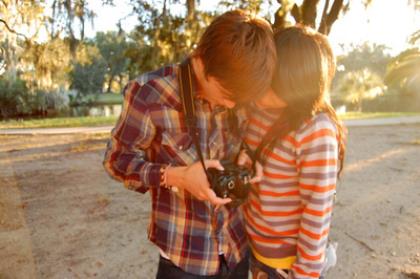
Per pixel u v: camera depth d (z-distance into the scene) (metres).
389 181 6.09
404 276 3.19
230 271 1.56
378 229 4.14
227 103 1.28
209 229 1.47
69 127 14.88
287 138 1.40
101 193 5.49
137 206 4.98
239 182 1.33
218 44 1.15
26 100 29.11
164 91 1.37
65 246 3.73
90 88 43.81
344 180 6.17
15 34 14.89
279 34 1.35
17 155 8.36
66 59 16.50
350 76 27.72
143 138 1.41
